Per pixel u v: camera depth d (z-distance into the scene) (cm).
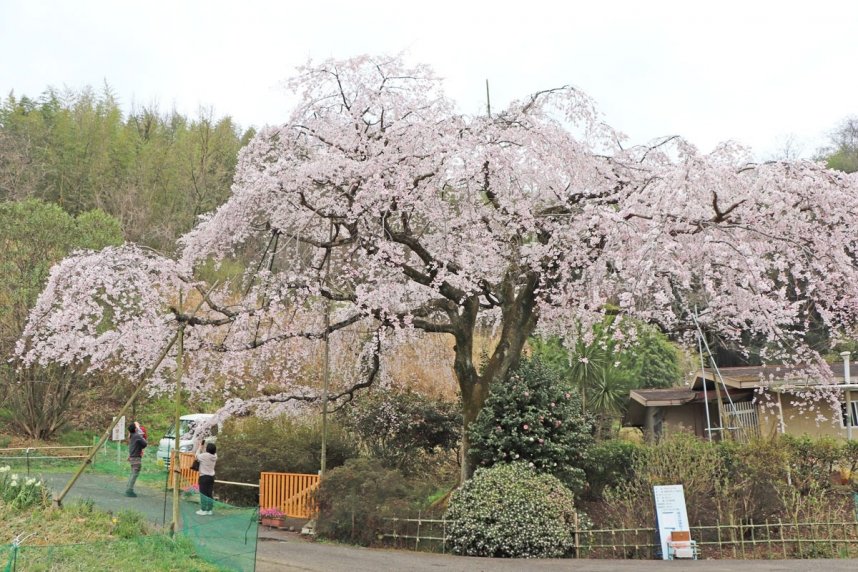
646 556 1051
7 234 2159
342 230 1384
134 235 3238
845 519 1109
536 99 1340
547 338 1633
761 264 1105
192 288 1326
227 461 1530
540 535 1053
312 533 1238
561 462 1200
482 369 1617
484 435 1224
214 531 888
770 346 1483
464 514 1092
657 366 2508
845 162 3550
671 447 1213
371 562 966
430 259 1235
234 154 4047
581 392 1898
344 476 1220
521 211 1196
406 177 1142
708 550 1070
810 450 1260
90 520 1030
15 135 3716
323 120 1284
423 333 1644
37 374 2181
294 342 1527
